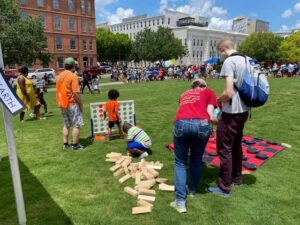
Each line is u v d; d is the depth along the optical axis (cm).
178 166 349
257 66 362
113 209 350
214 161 493
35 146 611
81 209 351
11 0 2673
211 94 359
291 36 6200
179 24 10156
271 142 592
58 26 4744
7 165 505
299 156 525
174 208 349
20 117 891
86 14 5131
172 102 1273
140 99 1395
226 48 367
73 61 547
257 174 444
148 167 469
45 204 364
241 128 373
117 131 709
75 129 564
